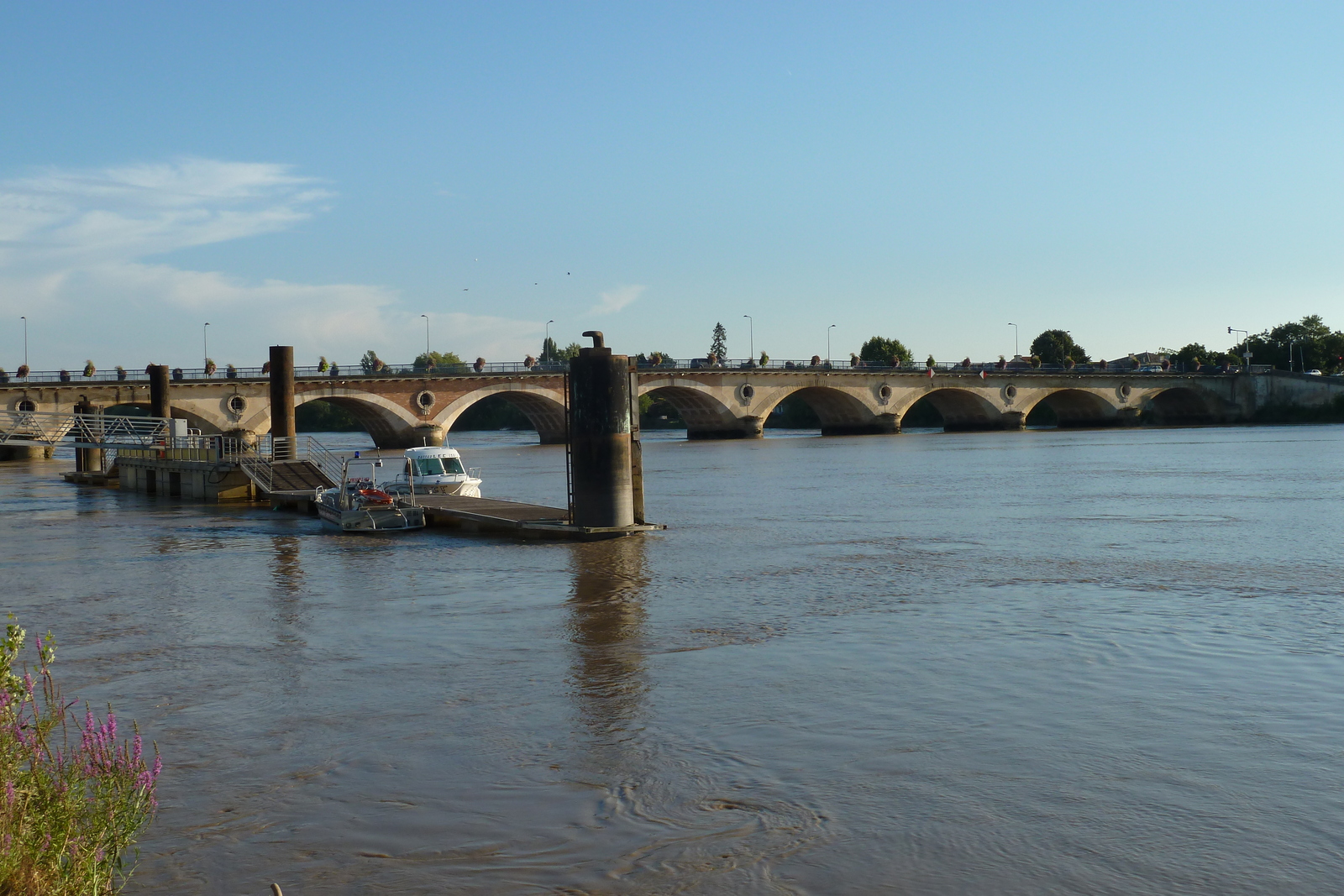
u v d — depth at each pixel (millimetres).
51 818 8164
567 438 38938
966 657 19203
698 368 139625
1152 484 60688
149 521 48938
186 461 63438
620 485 38312
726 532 39531
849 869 10773
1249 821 11688
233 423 110875
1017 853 11047
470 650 20719
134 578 31391
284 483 56906
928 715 15633
